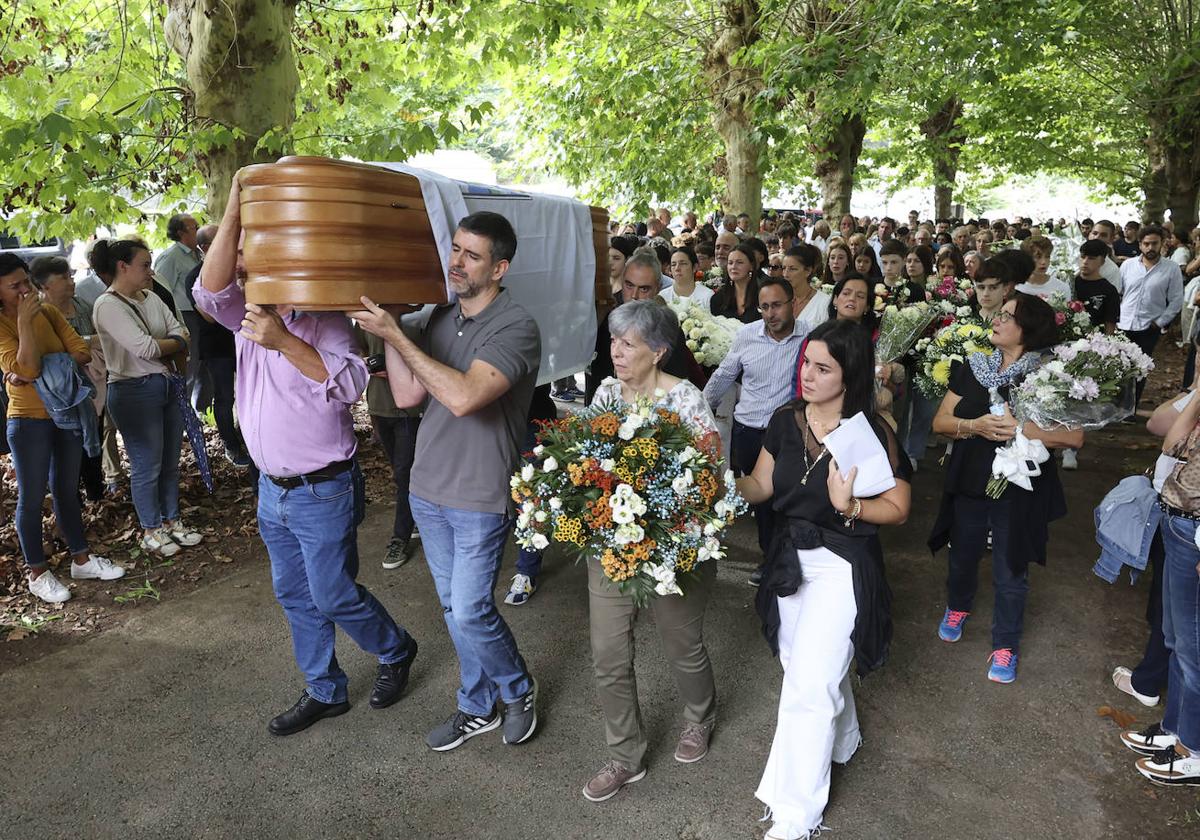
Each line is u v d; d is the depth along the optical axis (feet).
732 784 10.34
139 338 15.81
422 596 15.42
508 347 9.22
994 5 29.32
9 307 14.08
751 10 36.88
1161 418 10.71
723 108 39.27
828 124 39.04
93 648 13.50
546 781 10.41
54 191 18.66
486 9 25.18
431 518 10.27
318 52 26.94
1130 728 11.44
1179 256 43.70
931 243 45.98
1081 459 24.06
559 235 13.43
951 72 33.22
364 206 8.17
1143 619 14.67
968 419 12.67
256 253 8.18
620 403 10.02
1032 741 11.27
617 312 10.11
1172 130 53.72
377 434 16.62
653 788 10.27
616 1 31.73
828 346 8.88
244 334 9.05
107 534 18.04
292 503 10.24
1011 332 12.35
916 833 9.55
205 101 19.40
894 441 9.22
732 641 13.84
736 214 40.63
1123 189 71.00
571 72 36.76
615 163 39.55
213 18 18.61
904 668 13.10
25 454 14.47
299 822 9.72
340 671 11.62
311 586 10.69
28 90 22.74
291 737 11.26
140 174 21.66
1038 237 21.90
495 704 11.37
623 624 9.59
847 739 10.37
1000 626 12.66
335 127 31.96
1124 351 11.30
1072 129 60.64
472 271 9.05
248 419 10.13
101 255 16.01
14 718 11.60
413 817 9.81
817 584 9.22
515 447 10.07
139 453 16.53
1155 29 49.96
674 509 8.83
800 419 9.51
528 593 15.21
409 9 25.75
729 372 15.33
